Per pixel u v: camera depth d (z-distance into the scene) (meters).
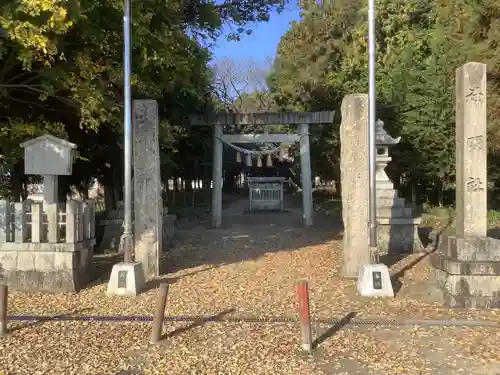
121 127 11.48
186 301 8.55
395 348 6.22
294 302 8.44
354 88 26.14
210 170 32.69
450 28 18.98
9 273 9.20
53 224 9.21
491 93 15.62
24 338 6.64
